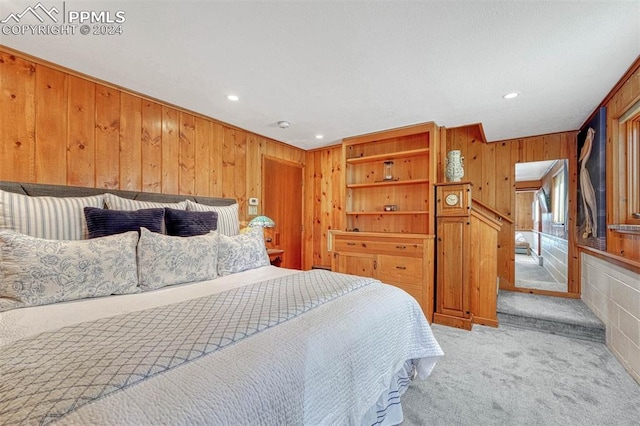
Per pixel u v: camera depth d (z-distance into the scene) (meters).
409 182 3.57
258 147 3.94
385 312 1.52
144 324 1.12
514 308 3.20
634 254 2.19
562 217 4.31
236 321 1.15
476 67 2.08
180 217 2.30
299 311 1.31
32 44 1.85
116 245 1.75
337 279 1.90
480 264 3.15
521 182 6.75
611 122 2.54
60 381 0.73
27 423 0.60
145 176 2.64
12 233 1.51
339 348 1.12
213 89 2.50
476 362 2.29
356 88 2.46
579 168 3.52
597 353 2.45
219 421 0.70
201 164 3.15
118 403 0.68
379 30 1.68
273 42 1.81
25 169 1.98
